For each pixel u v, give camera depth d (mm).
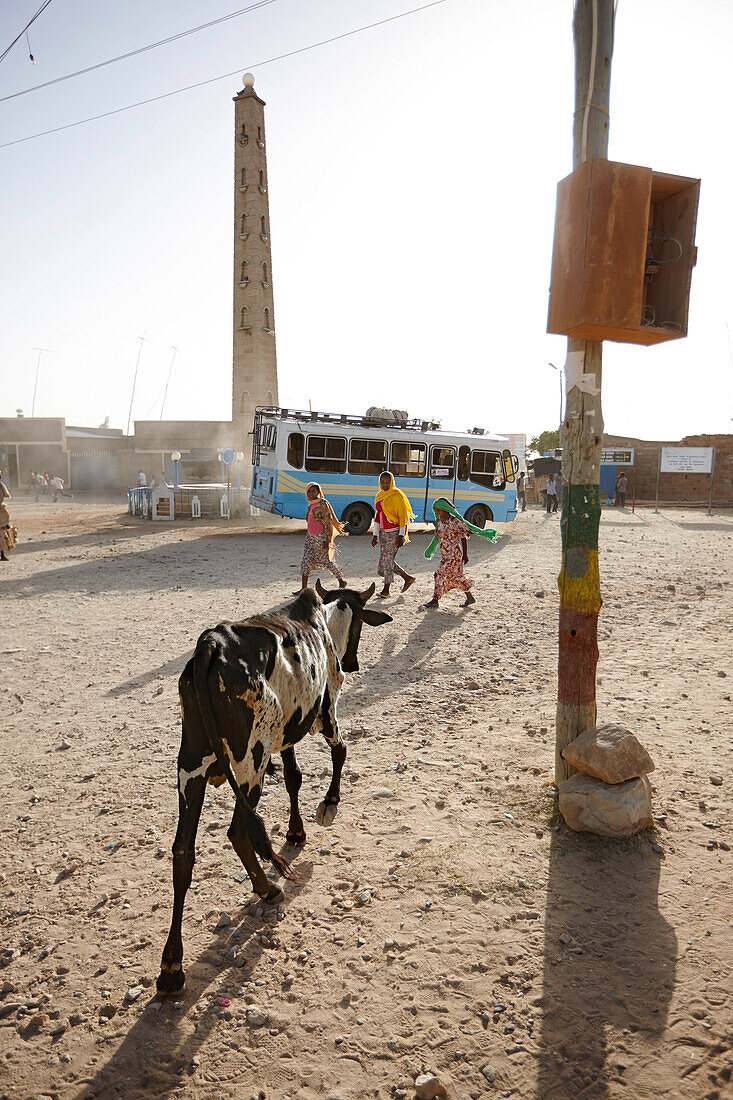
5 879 3967
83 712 6578
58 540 19938
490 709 6508
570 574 4445
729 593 11758
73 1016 2951
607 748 4285
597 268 3730
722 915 3498
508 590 12336
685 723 6027
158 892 3816
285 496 19750
